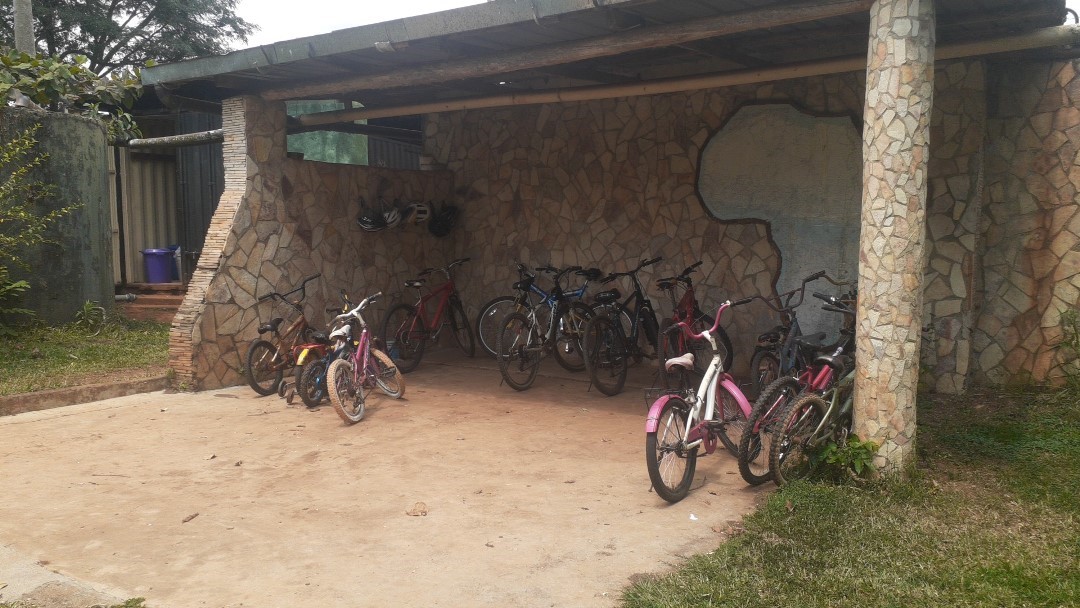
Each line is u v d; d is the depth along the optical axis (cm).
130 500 431
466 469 487
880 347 425
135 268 1235
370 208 858
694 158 777
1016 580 323
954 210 625
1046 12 481
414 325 810
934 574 329
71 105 919
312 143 1312
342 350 623
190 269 1253
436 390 714
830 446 435
